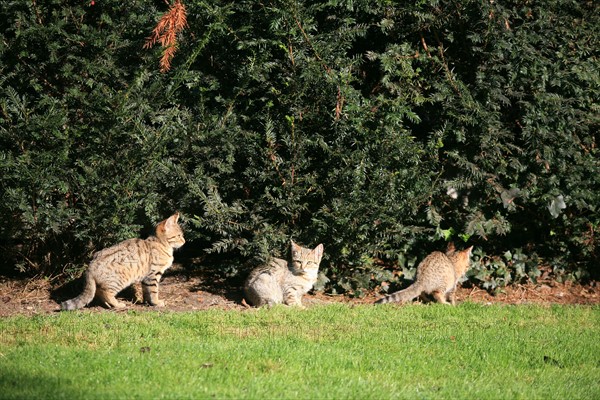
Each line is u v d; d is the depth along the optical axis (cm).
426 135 1407
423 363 948
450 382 881
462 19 1355
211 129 1265
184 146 1270
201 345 965
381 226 1303
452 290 1347
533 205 1450
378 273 1369
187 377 834
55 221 1195
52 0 1213
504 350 1016
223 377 841
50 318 1096
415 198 1284
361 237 1300
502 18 1316
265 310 1186
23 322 1071
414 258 1418
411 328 1120
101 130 1207
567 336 1102
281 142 1312
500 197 1347
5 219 1208
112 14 1268
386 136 1268
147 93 1238
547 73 1330
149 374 840
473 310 1258
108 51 1238
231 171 1281
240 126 1310
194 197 1301
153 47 1263
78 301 1183
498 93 1314
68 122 1225
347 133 1286
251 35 1302
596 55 1409
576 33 1358
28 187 1172
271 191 1319
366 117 1280
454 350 1012
